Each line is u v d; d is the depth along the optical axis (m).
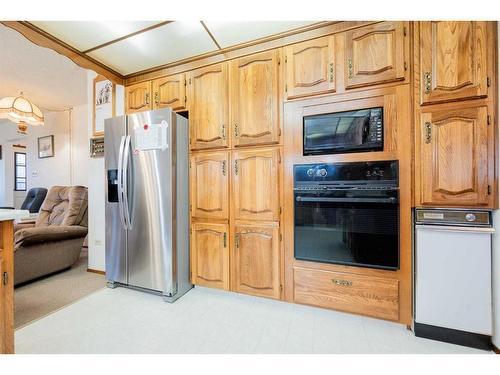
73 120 4.39
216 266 2.15
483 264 1.42
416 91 1.56
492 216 1.42
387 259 1.64
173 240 2.08
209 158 2.19
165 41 2.00
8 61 2.76
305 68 1.85
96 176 2.90
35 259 2.56
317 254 1.82
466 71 1.45
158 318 1.82
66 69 2.95
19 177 5.67
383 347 1.48
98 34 1.90
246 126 2.04
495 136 1.40
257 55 2.01
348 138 1.73
